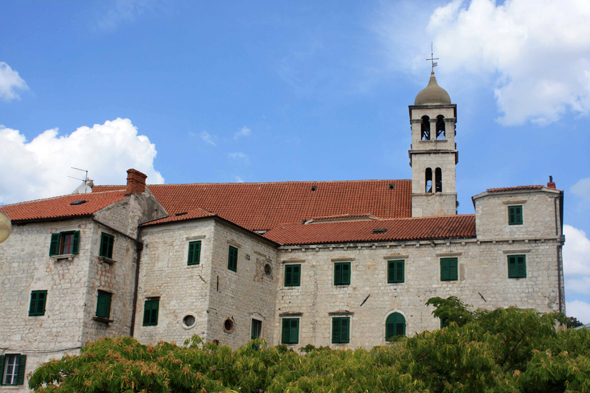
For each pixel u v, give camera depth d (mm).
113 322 44781
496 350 30781
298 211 61219
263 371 31938
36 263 45000
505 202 46969
